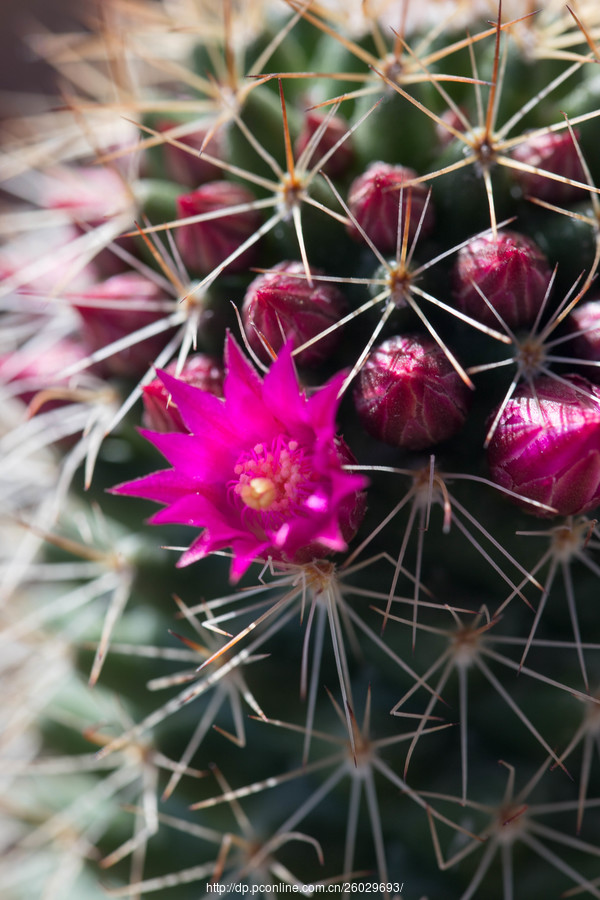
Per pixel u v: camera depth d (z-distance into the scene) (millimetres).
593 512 120
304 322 118
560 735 122
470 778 124
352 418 121
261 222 126
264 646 126
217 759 129
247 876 131
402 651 122
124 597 132
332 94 130
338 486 108
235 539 109
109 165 134
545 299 116
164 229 128
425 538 120
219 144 133
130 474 134
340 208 123
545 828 123
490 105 120
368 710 122
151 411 121
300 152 125
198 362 122
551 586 122
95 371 135
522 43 127
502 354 118
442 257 117
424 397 115
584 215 122
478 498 119
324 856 127
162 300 130
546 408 114
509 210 123
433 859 126
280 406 110
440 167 123
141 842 132
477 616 120
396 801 125
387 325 120
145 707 132
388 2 130
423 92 126
